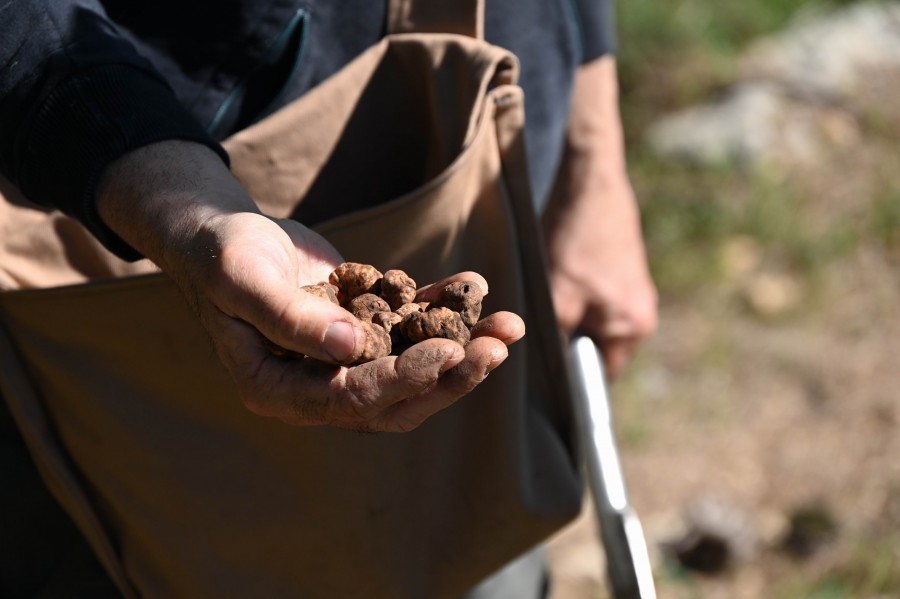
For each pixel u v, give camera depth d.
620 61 2.70
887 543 1.71
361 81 0.99
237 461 0.96
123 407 0.95
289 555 0.98
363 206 1.02
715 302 2.20
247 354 0.81
